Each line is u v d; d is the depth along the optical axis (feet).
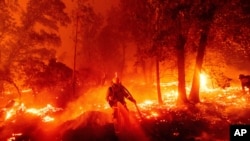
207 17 43.62
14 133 35.76
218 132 32.12
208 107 42.98
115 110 32.65
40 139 32.68
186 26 44.34
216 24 45.65
